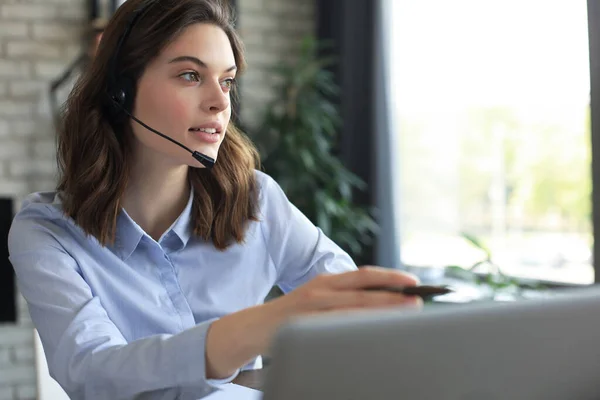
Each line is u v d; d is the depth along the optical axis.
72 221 1.20
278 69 3.88
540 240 3.19
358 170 3.86
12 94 3.60
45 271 1.12
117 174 1.22
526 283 3.23
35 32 3.63
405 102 3.81
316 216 3.73
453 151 3.59
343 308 0.69
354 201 3.90
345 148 3.89
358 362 0.46
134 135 1.23
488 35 3.42
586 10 2.79
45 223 1.20
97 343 0.98
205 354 0.82
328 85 3.91
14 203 3.49
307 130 3.78
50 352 1.07
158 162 1.23
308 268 1.39
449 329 0.49
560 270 3.10
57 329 1.06
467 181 3.53
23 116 3.61
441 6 3.63
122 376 0.89
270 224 1.38
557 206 3.11
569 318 0.53
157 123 1.18
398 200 3.78
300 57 4.00
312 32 4.21
